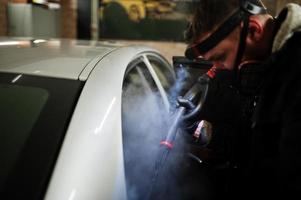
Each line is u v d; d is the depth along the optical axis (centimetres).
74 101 110
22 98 111
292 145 73
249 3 90
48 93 113
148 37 610
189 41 104
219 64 97
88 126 103
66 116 106
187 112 145
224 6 91
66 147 97
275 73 83
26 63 128
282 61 82
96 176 97
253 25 90
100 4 612
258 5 92
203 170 154
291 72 78
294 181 74
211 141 149
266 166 86
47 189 89
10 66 125
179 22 589
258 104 89
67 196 88
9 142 99
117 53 152
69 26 593
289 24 84
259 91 95
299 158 72
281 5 432
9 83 117
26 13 444
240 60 93
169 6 588
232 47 93
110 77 125
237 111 131
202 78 157
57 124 103
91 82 118
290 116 75
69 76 120
